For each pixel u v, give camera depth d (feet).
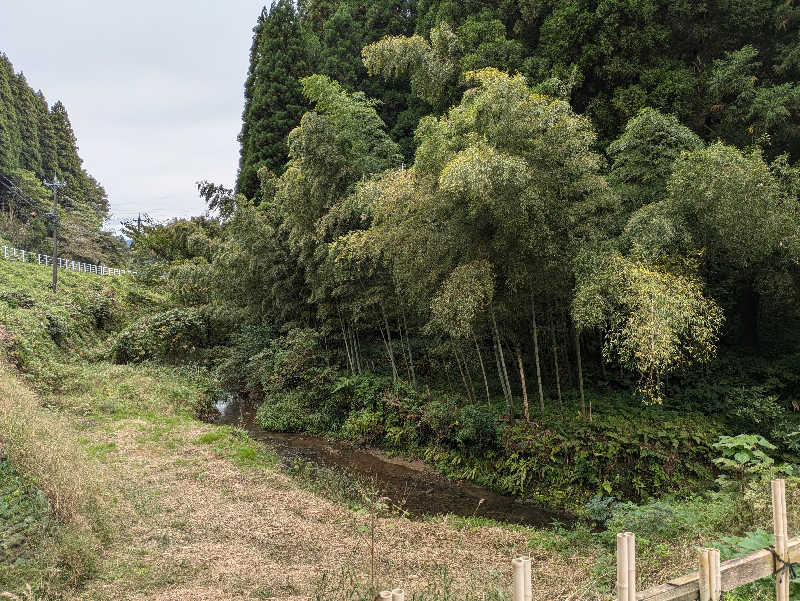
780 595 9.01
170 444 29.84
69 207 136.77
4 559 14.25
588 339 35.37
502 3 50.57
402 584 14.62
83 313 63.16
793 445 23.75
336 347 45.60
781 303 35.47
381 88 67.62
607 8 41.45
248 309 50.42
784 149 36.76
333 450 34.12
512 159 22.07
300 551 17.28
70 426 30.76
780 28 39.65
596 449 25.93
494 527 21.12
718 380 31.45
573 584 14.69
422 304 31.91
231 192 53.47
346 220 35.83
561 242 26.35
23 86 132.16
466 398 34.32
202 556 16.40
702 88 40.75
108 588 14.08
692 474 25.00
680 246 26.55
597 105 42.01
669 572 13.74
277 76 72.74
